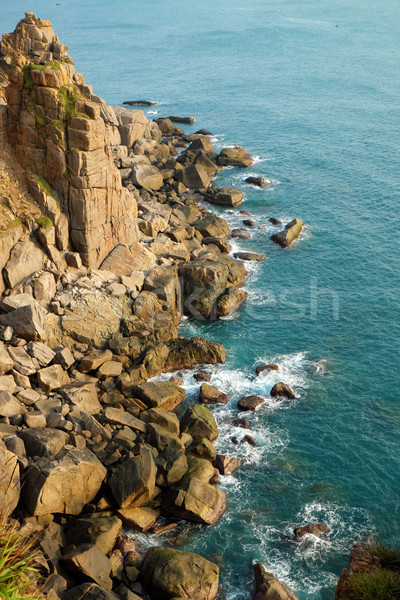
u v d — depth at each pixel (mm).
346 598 27891
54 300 48531
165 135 110000
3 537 23938
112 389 45000
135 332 50062
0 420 37219
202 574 31391
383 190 85750
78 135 49062
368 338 54438
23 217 49594
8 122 51156
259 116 126000
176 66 185750
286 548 34688
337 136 110688
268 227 75250
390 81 153000
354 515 36906
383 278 64000
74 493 34125
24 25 57094
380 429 43844
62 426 37594
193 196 82250
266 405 46250
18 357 42469
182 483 36781
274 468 40500
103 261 54875
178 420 42688
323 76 162500
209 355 50688
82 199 50594
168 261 58938
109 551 32969
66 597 28266
